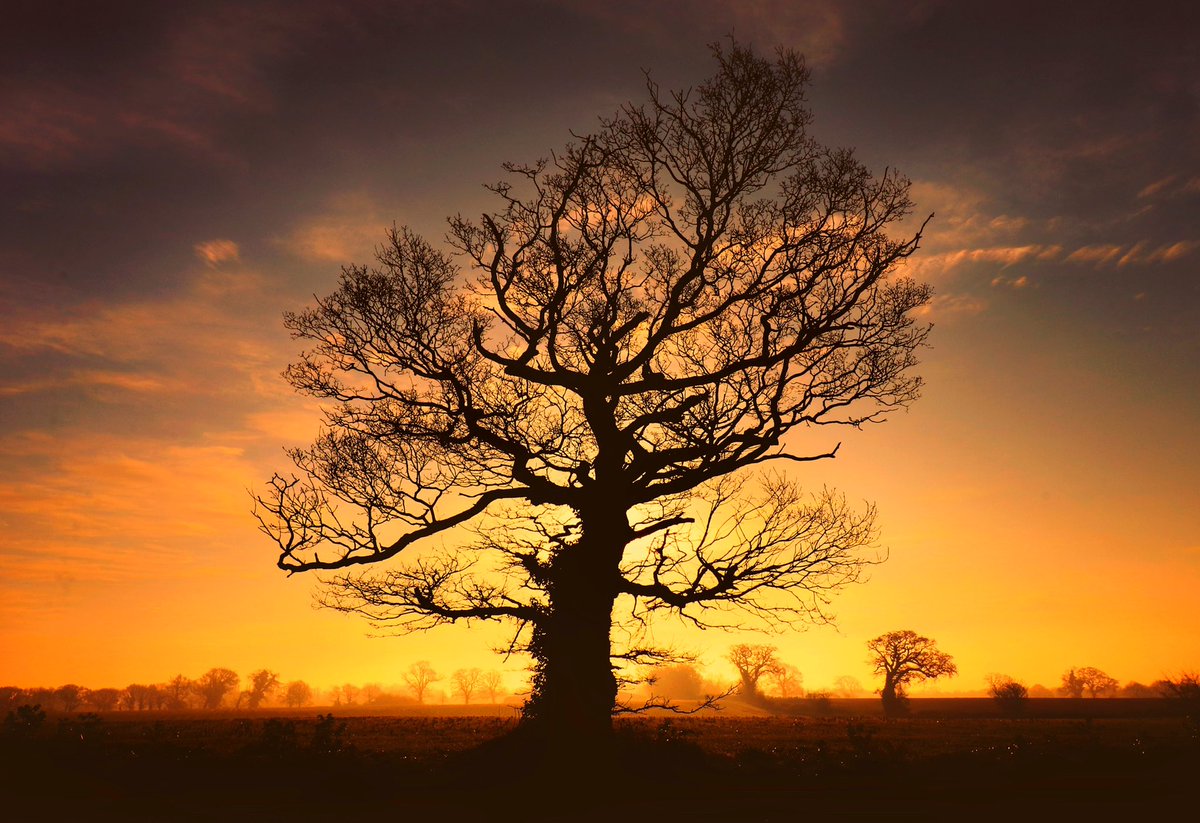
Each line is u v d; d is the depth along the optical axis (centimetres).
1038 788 1903
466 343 2356
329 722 2803
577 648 2281
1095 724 5738
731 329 2347
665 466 2347
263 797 1847
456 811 1623
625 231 2370
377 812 1616
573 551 2352
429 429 2353
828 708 10694
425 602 2300
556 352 2402
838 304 2341
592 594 2311
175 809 1669
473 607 2328
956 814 1504
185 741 3269
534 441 2306
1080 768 2356
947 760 2639
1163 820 1406
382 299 2300
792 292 2312
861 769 2377
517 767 2192
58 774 2159
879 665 9994
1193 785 1930
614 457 2353
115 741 3159
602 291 2366
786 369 2291
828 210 2330
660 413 2306
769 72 2328
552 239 2327
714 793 1858
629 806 1659
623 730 2744
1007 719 7019
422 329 2312
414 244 2353
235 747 3027
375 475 2336
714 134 2331
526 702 2427
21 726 2917
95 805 1727
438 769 2336
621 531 2361
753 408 2322
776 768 2395
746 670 12019
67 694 18200
